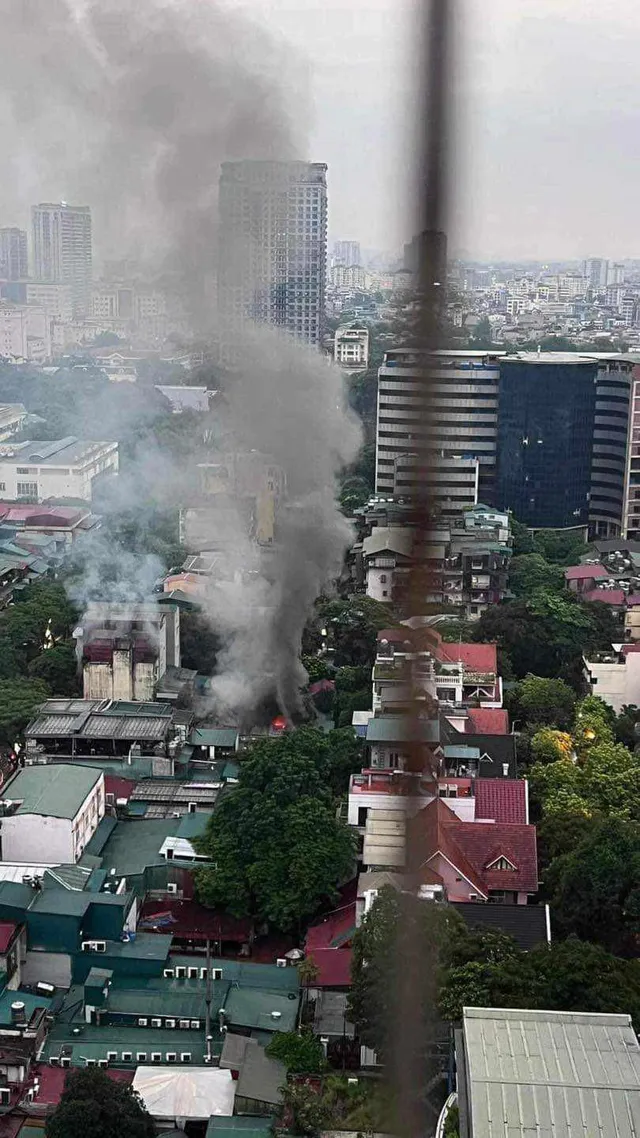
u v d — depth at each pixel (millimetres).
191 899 75250
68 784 79250
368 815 73562
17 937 66062
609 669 103750
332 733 89250
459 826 74062
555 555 156375
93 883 72000
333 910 73938
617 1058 43031
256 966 68875
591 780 83000
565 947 57312
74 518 155625
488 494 172750
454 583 129875
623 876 66938
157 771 89688
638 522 170500
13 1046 60375
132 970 67062
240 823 75625
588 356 174875
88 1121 52969
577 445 169500
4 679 101000
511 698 100188
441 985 55938
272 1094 56781
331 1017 63625
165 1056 60750
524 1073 41969
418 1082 54438
